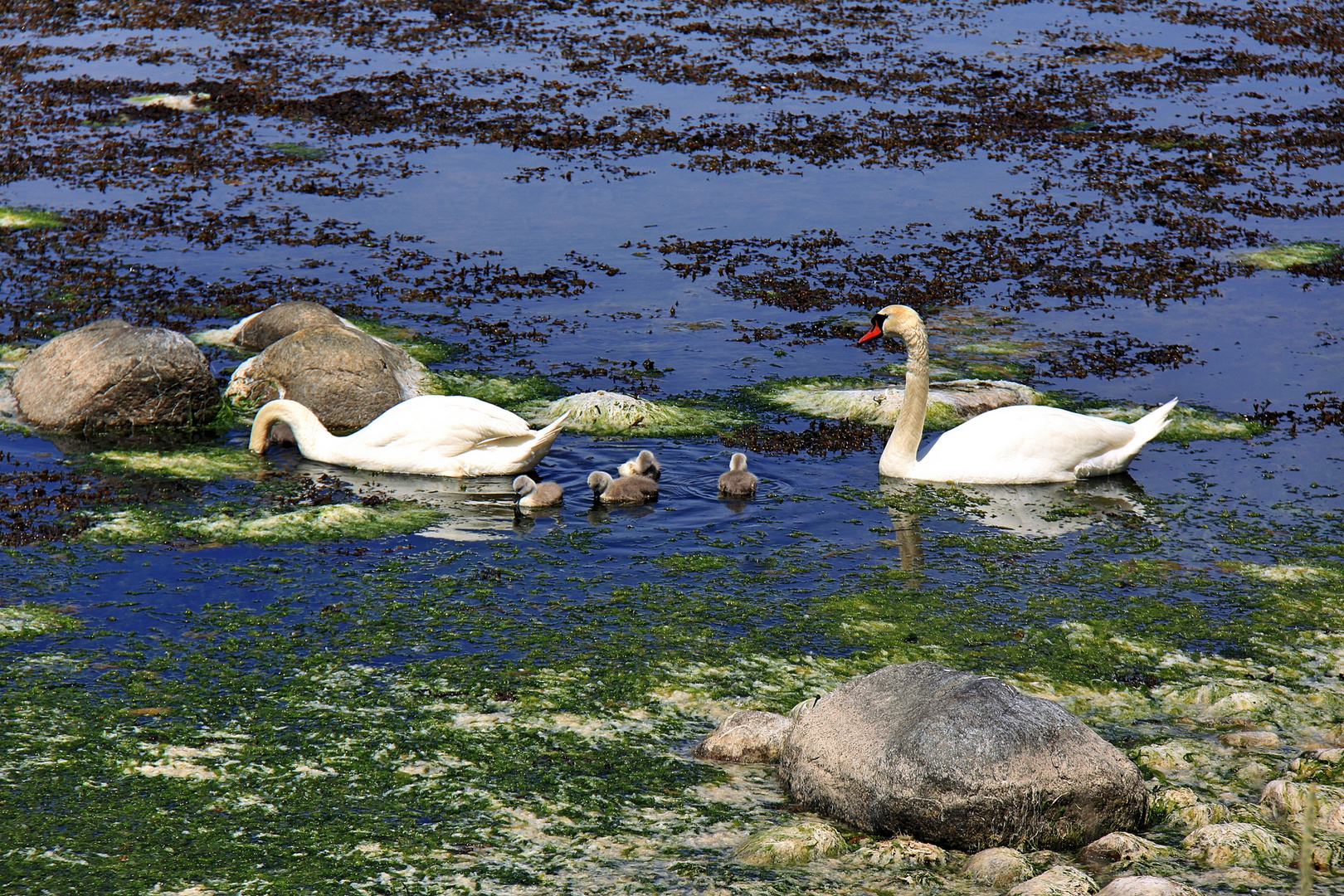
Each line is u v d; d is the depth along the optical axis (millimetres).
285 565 12016
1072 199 29453
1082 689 9969
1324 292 23453
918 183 30516
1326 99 39031
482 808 7984
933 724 7715
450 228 26234
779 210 28141
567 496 14227
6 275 22297
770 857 7402
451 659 10117
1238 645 10781
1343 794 8086
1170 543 13117
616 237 26000
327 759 8523
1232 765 8820
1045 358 19969
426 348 19516
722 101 37469
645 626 10867
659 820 7898
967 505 14195
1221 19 50281
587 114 35688
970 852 7531
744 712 9047
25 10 46062
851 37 46375
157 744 8641
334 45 43125
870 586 11922
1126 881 6855
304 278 22828
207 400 16609
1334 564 12562
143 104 34906
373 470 14992
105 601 11047
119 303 21047
